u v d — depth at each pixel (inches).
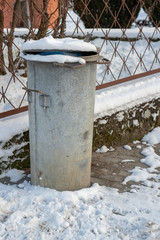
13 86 169.6
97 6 311.0
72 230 82.0
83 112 93.4
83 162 100.0
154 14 328.5
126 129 147.9
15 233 80.2
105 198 99.0
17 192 98.5
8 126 112.7
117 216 88.0
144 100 152.7
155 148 145.3
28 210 89.4
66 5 158.4
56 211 89.4
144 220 85.7
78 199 97.3
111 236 80.0
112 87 153.2
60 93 88.3
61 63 80.9
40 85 89.6
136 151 141.4
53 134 92.9
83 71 89.0
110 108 139.6
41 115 92.6
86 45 88.3
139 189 107.6
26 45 90.4
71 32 240.1
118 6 310.2
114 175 117.9
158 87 164.7
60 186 99.5
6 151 112.0
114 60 220.7
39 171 100.6
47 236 79.7
